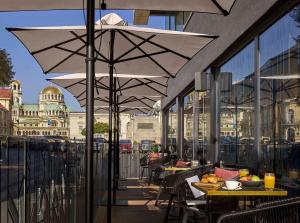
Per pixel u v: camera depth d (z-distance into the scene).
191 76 10.98
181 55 5.80
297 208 2.89
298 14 4.68
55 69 6.76
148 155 15.17
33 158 2.82
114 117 11.31
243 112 6.66
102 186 9.60
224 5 4.29
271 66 5.47
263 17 5.40
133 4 4.59
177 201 5.65
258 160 5.79
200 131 10.29
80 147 5.52
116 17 5.94
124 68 6.90
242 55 6.79
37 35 5.33
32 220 2.79
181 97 13.91
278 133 5.16
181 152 13.57
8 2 4.50
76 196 5.10
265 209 2.86
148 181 13.15
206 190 4.14
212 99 8.64
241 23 6.24
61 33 5.32
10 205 2.29
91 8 3.19
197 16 10.05
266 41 5.67
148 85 9.84
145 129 36.72
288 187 4.81
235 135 7.10
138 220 7.01
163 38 5.32
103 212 7.96
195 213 5.43
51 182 3.46
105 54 6.37
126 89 10.14
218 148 8.34
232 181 4.21
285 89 4.99
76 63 6.49
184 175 6.75
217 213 4.96
